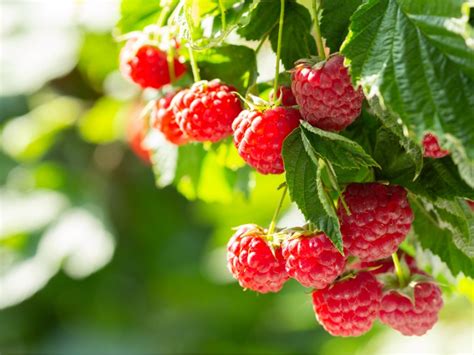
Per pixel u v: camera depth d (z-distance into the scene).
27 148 0.76
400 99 0.34
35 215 0.74
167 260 0.81
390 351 0.78
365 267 0.41
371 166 0.38
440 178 0.37
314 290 0.40
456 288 0.46
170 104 0.42
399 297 0.40
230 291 0.81
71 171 0.77
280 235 0.38
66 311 0.80
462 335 0.77
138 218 0.80
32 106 0.77
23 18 0.73
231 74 0.41
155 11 0.41
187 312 0.83
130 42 0.44
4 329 0.78
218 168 0.46
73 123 0.77
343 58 0.36
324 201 0.35
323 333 0.82
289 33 0.40
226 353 0.83
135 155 0.78
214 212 0.73
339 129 0.36
